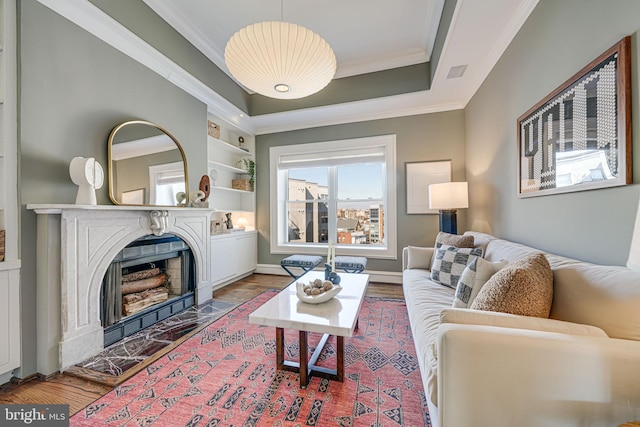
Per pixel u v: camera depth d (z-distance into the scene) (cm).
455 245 242
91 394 153
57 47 187
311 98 379
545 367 81
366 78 353
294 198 455
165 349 203
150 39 253
